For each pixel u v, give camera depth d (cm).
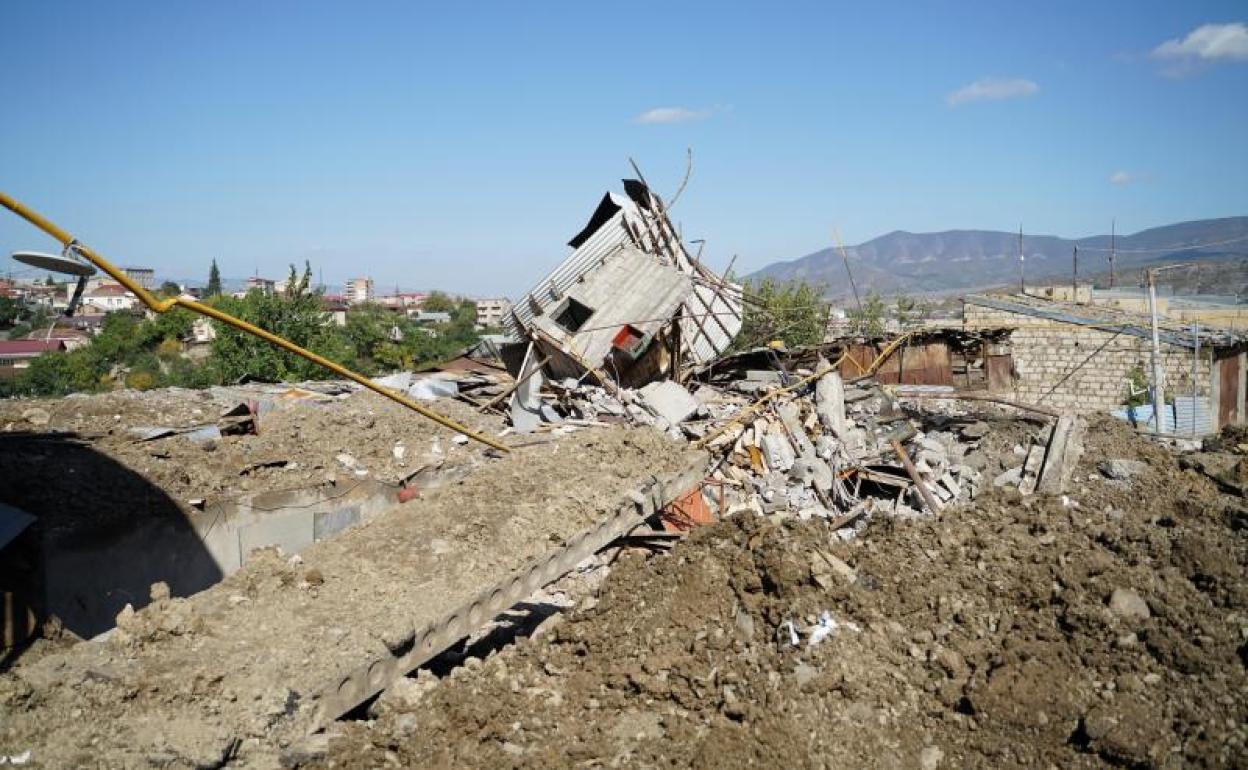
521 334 1859
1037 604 859
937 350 2288
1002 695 728
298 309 2758
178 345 5041
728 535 966
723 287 2038
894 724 723
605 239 1906
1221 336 2669
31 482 988
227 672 685
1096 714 686
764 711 726
